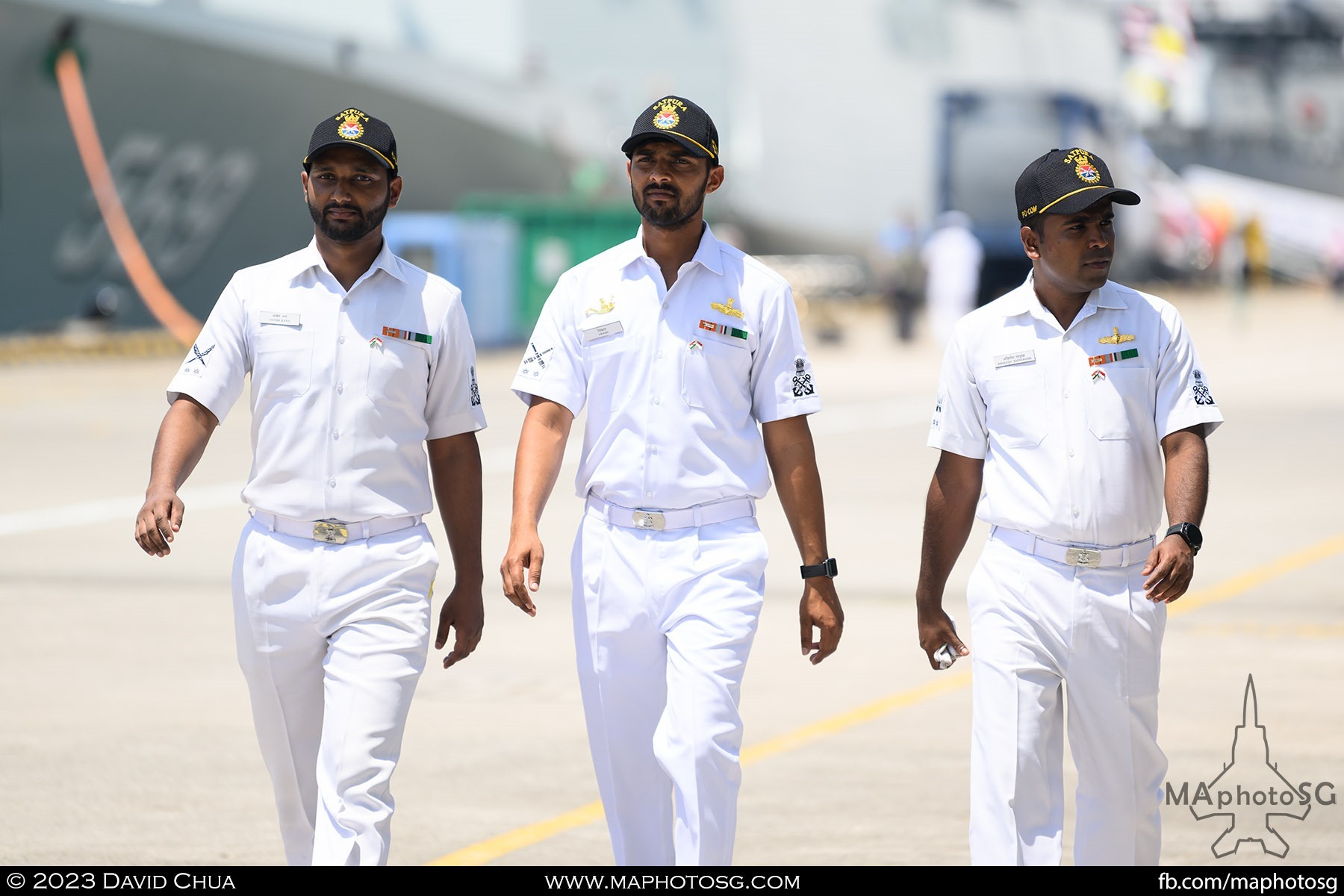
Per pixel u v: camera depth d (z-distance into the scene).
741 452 16.53
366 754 15.33
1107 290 15.88
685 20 149.88
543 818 20.92
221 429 71.31
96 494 51.94
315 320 16.12
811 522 16.62
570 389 16.78
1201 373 15.79
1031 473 15.78
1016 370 15.92
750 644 16.16
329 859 14.89
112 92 106.81
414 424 16.36
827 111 159.12
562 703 26.94
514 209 110.38
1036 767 15.62
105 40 105.62
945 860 19.08
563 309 16.83
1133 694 15.66
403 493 16.19
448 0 136.00
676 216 16.19
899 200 161.75
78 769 23.12
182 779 22.66
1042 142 133.38
